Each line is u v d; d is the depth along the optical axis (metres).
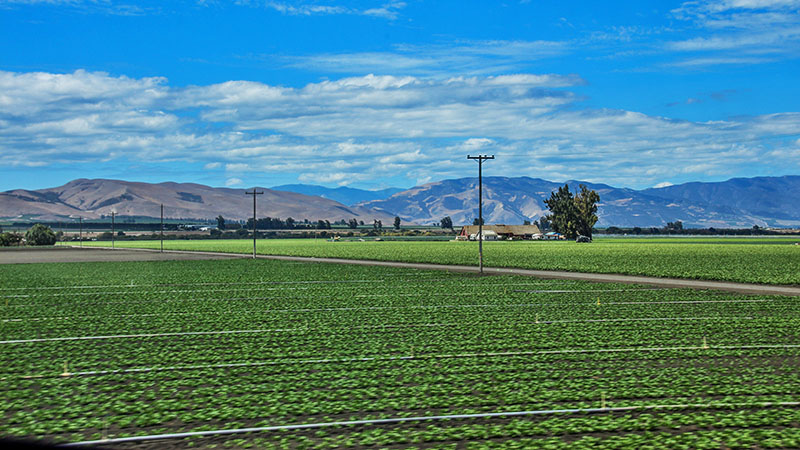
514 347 23.47
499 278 54.78
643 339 25.06
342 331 27.38
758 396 16.84
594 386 17.94
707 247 122.50
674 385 17.89
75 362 21.34
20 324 29.83
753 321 29.47
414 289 45.72
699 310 33.84
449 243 167.38
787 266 67.00
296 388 17.89
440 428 14.49
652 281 50.91
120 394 17.31
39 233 173.25
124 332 27.52
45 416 15.22
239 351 23.06
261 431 14.35
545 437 13.98
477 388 17.75
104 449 13.27
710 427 14.48
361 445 13.55
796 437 13.67
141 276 60.03
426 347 23.61
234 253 111.56
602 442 13.53
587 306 35.62
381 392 17.41
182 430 14.46
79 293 44.47
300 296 41.59
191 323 29.89
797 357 21.73
